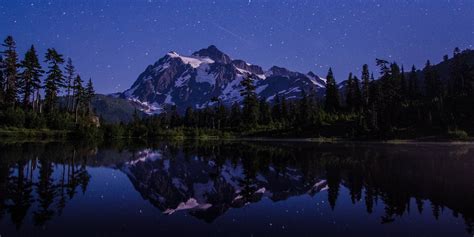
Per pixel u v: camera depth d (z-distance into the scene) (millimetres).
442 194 15586
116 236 9641
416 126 82438
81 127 66312
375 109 90125
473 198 14781
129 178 19672
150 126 98062
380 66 99188
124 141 65000
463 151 43250
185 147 50000
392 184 18203
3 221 10648
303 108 103625
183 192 16125
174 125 152625
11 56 73125
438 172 22609
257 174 22094
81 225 10516
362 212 12625
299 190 16719
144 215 11836
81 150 37250
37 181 17344
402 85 113750
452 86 108688
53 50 74750
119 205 13133
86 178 18969
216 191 16500
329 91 115688
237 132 105812
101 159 28984
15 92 73375
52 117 68625
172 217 11711
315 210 12930
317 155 36000
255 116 108875
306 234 10156
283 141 74938
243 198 14969
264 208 13188
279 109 128750
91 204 13102
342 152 40531
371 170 23734
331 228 10742
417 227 10875
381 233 10336
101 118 127750
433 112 86125
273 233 10195
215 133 100500
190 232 10133
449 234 10281
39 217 11195
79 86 81500
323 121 96562
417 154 37656
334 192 16203
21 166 22375
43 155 29703
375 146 55438
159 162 28531
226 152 40281
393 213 12500
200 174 22062
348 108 111250
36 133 60875
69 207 12547
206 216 11930
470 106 87125
